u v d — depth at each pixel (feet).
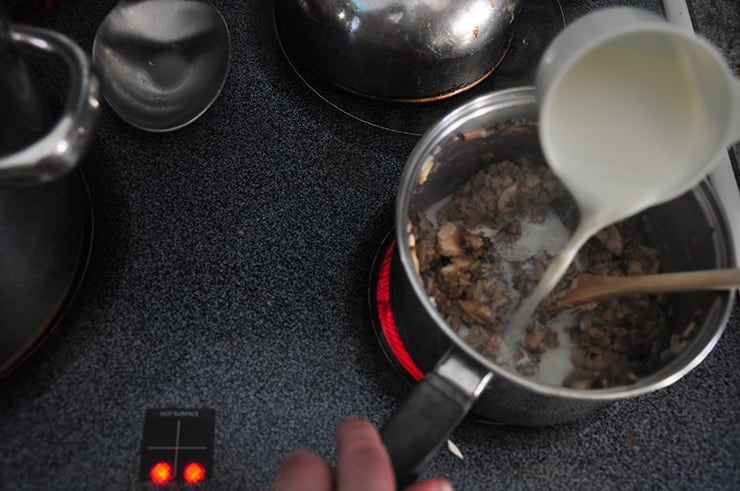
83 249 1.73
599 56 1.53
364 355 1.71
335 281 1.77
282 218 1.81
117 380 1.65
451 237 1.78
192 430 1.62
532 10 2.02
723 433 1.70
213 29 1.93
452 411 1.44
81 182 1.78
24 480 1.57
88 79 1.37
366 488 1.34
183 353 1.68
